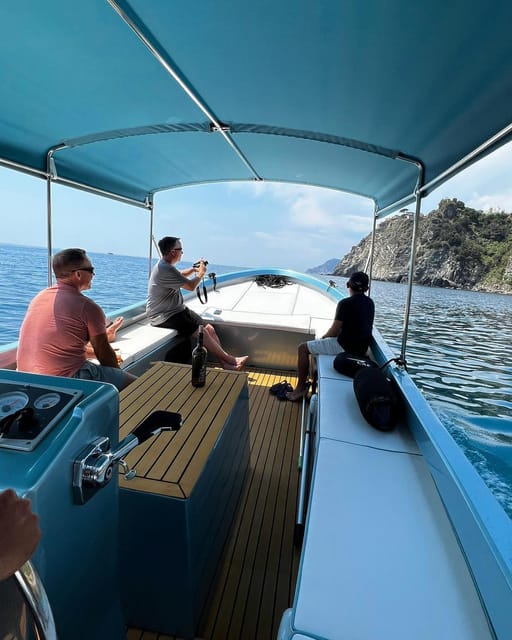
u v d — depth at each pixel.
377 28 1.31
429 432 1.50
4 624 0.51
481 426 6.02
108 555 0.84
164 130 2.52
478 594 0.92
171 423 0.79
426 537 1.11
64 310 2.04
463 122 1.79
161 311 3.75
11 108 2.08
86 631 0.78
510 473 4.78
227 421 1.64
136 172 3.48
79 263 2.09
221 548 1.62
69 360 2.08
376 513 1.20
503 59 1.30
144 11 1.33
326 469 1.43
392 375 2.30
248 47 1.54
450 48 1.33
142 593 1.25
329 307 4.89
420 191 2.46
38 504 0.59
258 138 2.66
